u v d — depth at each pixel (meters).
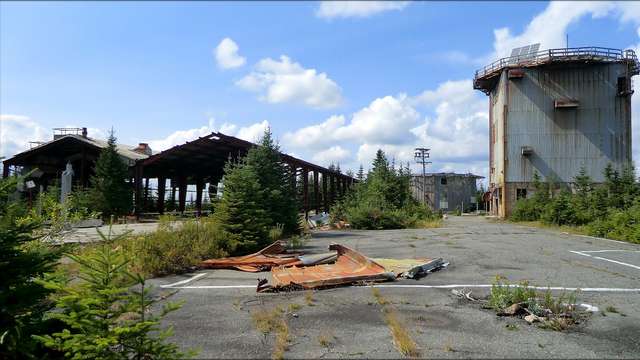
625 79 43.03
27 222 4.71
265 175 20.78
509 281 9.12
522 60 45.22
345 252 11.53
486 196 64.44
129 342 4.03
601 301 7.38
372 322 6.20
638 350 5.10
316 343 5.32
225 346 5.23
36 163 41.66
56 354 4.29
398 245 16.83
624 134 43.06
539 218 36.41
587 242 17.95
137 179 34.44
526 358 4.84
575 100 43.53
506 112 44.78
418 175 89.56
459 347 5.16
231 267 11.16
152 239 11.03
